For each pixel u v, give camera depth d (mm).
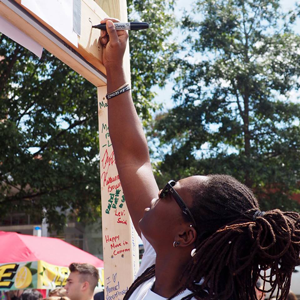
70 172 9375
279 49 13750
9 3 1264
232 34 14266
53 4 1403
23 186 9375
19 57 9461
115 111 1562
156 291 1042
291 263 976
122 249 1982
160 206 1054
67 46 1571
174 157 13539
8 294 6488
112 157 2049
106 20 1709
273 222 961
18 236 5410
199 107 13758
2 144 8758
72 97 10008
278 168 13273
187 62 13914
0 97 9664
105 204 2045
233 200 1005
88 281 3928
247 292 999
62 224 10172
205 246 958
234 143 14266
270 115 13422
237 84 13469
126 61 1991
